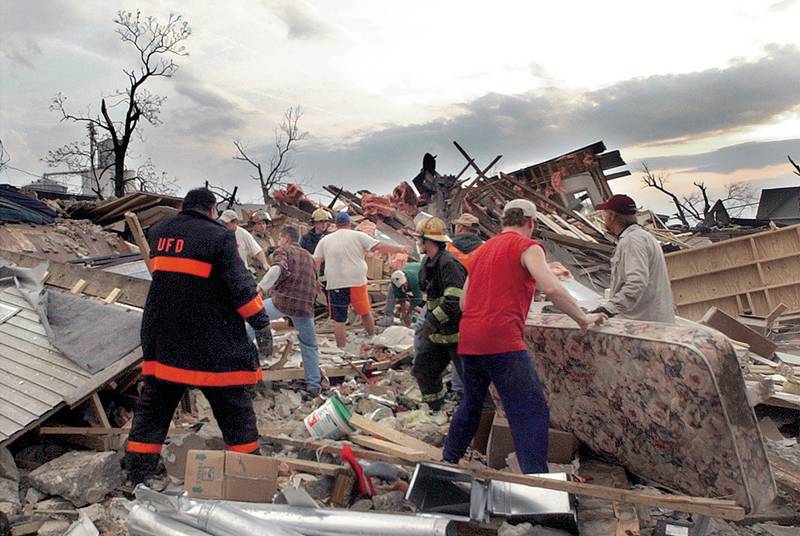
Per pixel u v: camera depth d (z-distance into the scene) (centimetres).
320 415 496
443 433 530
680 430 369
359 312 852
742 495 352
